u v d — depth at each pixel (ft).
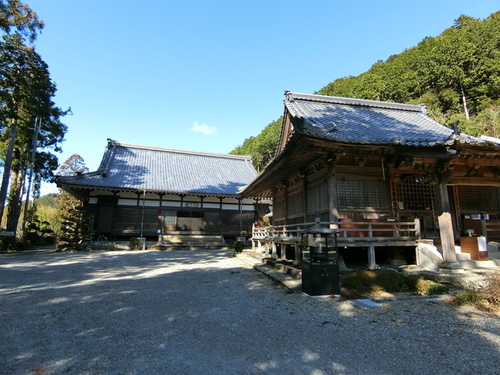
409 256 32.99
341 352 12.91
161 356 12.80
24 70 68.18
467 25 168.04
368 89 161.58
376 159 33.12
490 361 11.71
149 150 111.34
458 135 27.43
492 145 27.32
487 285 21.17
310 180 38.14
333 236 24.17
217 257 55.42
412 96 148.97
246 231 93.86
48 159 89.81
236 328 16.37
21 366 11.96
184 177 99.09
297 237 32.40
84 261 48.34
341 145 27.45
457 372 10.96
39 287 27.55
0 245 66.69
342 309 19.22
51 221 101.40
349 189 33.06
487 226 37.58
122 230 81.66
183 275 34.55
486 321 16.29
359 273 24.64
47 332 15.87
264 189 56.65
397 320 16.74
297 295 23.15
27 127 80.79
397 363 11.75
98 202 80.59
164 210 87.15
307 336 14.89
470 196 38.27
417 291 23.04
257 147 202.28
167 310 20.04
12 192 85.35
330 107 49.55
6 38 68.13
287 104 47.09
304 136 25.58
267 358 12.50
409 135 33.42
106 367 11.80
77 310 20.04
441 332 14.83
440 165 29.19
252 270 37.91
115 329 16.33
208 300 22.77
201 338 14.92
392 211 33.53
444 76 136.98
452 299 20.43
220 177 106.52
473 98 133.18
